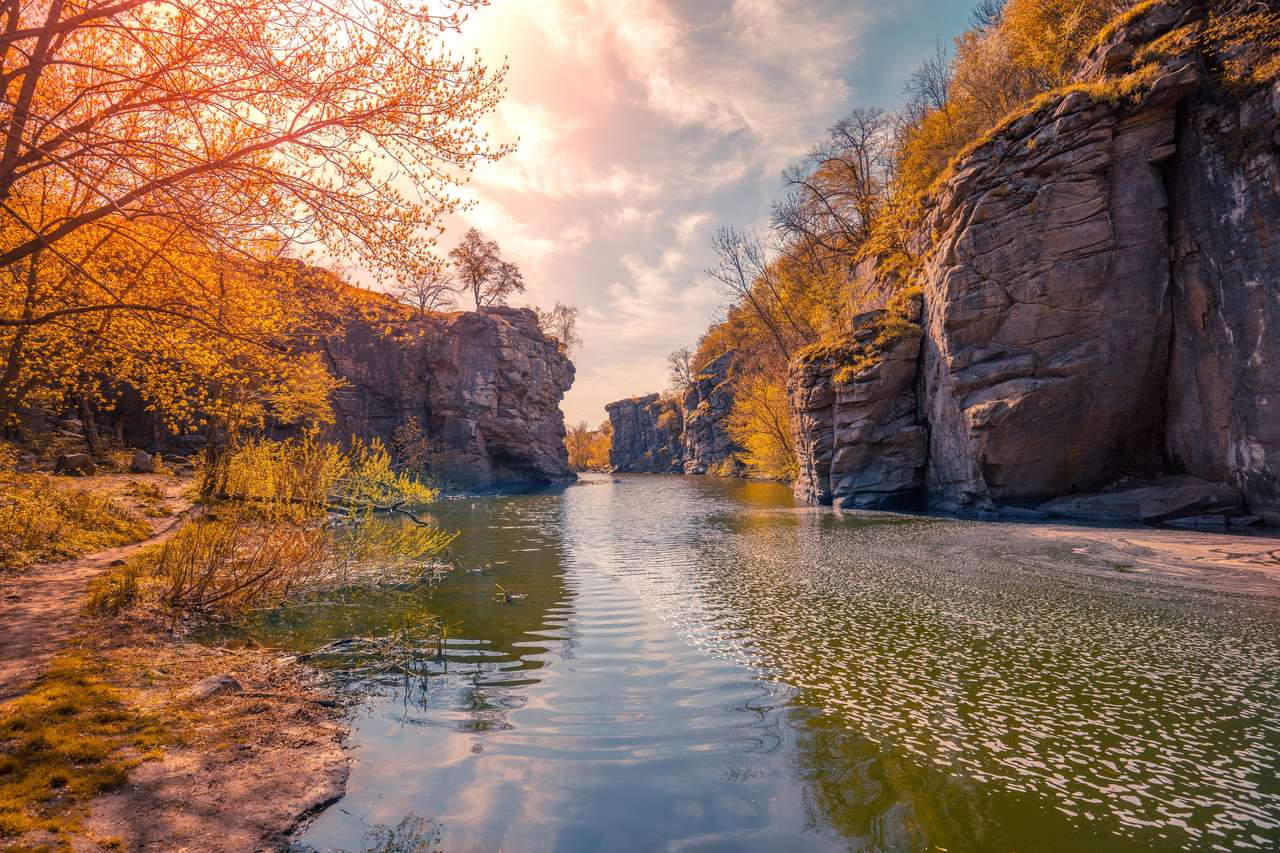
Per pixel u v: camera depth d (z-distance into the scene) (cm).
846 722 548
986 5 4069
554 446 7038
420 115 789
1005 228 2186
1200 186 1883
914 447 2667
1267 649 753
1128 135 2005
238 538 1035
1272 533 1638
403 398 5172
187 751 443
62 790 366
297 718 537
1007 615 923
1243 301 1769
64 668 573
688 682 651
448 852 347
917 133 4031
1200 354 1911
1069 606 970
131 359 1285
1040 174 2130
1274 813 400
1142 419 2070
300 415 2984
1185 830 380
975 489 2277
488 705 586
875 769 462
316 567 1117
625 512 2852
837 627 867
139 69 793
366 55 776
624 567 1365
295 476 1269
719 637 820
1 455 1652
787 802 414
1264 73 1692
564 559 1477
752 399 5222
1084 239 2058
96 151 757
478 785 432
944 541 1670
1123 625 863
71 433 2711
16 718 450
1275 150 1677
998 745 502
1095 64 2212
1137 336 2022
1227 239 1805
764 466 5394
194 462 2380
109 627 735
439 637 813
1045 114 2142
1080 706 582
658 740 512
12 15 674
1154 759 477
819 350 3117
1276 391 1691
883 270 3434
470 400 5309
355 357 4997
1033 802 414
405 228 827
